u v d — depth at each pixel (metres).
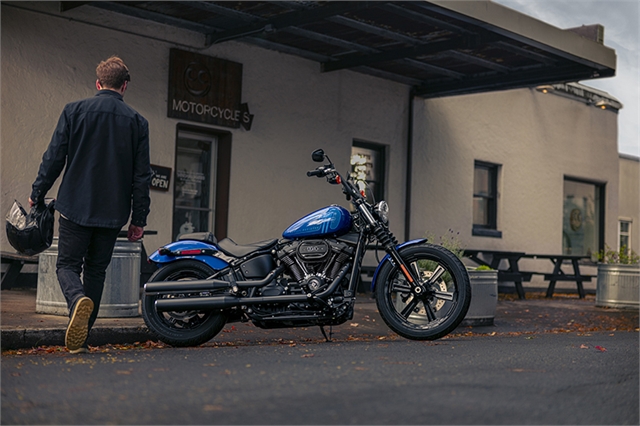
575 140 16.03
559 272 13.77
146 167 5.29
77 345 4.99
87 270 5.29
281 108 11.30
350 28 10.18
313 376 3.98
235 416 3.10
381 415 3.13
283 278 5.75
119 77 5.29
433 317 5.96
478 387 3.76
